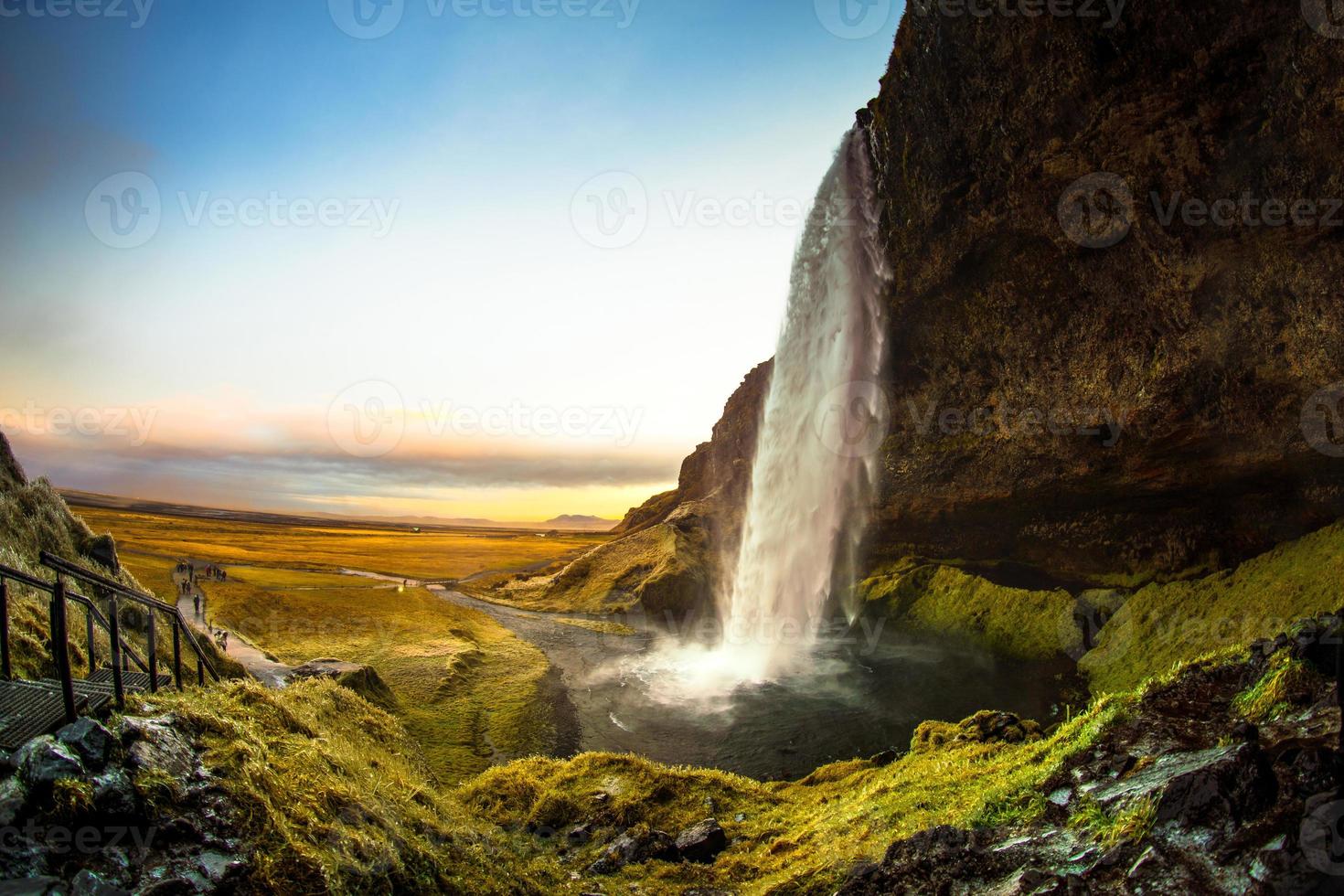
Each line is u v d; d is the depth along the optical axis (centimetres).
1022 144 2052
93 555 1814
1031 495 2703
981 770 1105
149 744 672
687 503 5466
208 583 4297
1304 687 727
